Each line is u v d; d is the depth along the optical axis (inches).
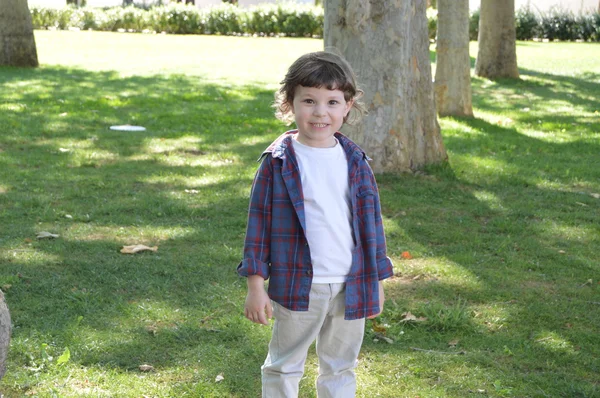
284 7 1139.3
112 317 159.6
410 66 289.0
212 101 496.4
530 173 304.2
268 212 104.7
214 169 298.8
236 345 149.3
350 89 104.1
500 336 156.2
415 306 170.7
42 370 135.7
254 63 766.5
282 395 109.4
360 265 106.0
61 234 212.8
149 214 236.2
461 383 136.3
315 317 105.9
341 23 282.8
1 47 649.6
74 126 380.8
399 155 291.6
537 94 582.2
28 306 163.3
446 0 443.2
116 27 1153.4
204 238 213.5
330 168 104.7
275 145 106.2
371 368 141.5
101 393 128.5
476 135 387.5
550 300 176.4
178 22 1136.2
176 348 146.9
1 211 233.0
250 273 103.5
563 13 1178.0
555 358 146.9
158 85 572.4
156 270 186.9
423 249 210.5
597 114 483.5
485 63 666.8
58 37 984.3
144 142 347.3
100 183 267.9
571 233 228.7
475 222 238.1
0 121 383.9
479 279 189.0
